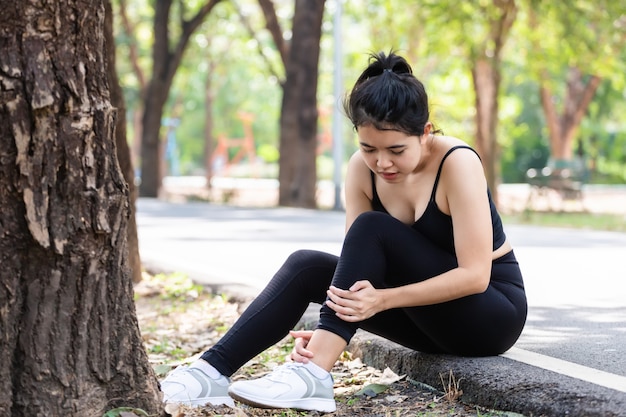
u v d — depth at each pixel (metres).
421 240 3.53
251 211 18.52
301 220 15.47
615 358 4.24
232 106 54.97
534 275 7.98
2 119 2.79
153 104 25.22
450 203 3.51
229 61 40.47
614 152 44.66
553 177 22.97
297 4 20.75
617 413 2.99
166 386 3.47
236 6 25.81
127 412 2.99
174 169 61.66
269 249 10.45
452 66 24.36
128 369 3.06
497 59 19.23
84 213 2.90
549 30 21.28
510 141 39.12
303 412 3.49
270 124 61.41
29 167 2.82
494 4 18.50
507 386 3.39
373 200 3.80
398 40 24.92
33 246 2.85
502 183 49.06
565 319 5.55
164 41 25.11
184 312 6.29
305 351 3.50
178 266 8.27
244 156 70.44
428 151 3.58
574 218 17.47
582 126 39.69
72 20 2.87
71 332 2.93
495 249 3.73
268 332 3.58
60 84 2.85
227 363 3.54
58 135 2.85
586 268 8.47
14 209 2.83
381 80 3.33
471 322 3.57
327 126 48.47
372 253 3.44
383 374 4.00
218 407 3.47
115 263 3.02
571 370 3.62
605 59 21.88
